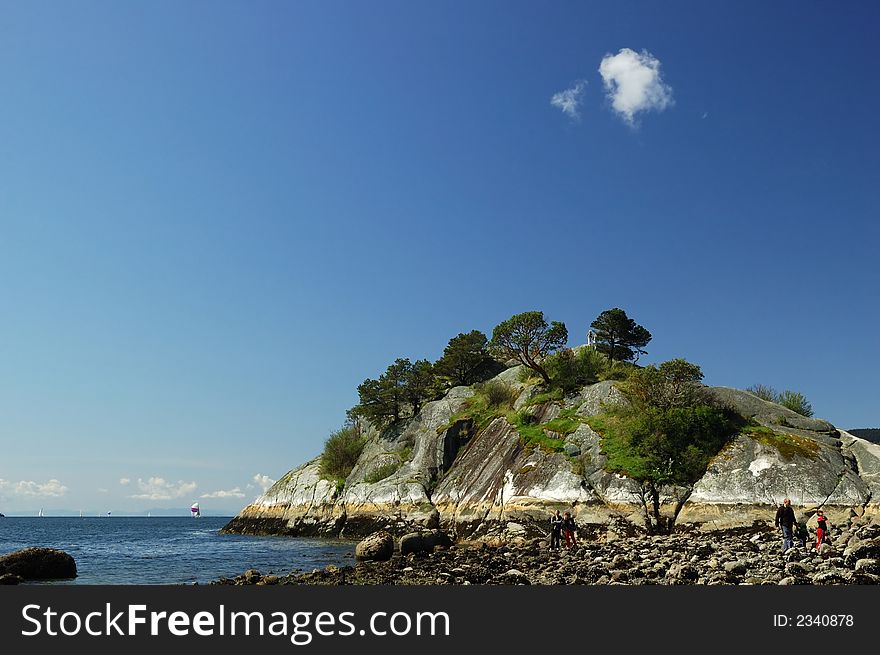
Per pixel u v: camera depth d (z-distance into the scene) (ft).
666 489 133.59
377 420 239.71
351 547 163.43
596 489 141.28
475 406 206.80
